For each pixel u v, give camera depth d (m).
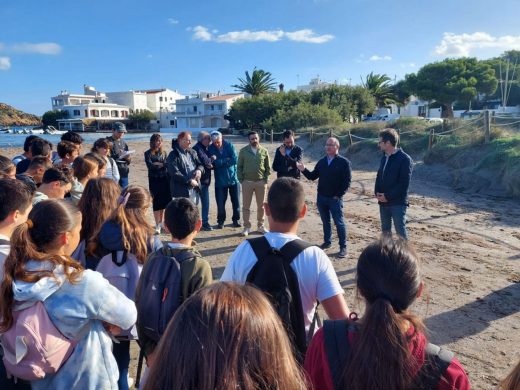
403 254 1.56
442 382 1.35
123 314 1.99
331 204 6.38
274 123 38.88
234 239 7.32
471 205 9.95
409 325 1.46
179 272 2.33
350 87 45.19
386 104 58.03
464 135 14.62
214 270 5.86
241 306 1.03
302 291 2.09
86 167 4.07
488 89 42.06
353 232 7.86
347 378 1.38
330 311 2.10
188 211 2.45
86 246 2.72
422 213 9.22
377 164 16.97
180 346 0.97
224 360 0.94
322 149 22.78
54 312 1.83
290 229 2.29
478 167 12.23
